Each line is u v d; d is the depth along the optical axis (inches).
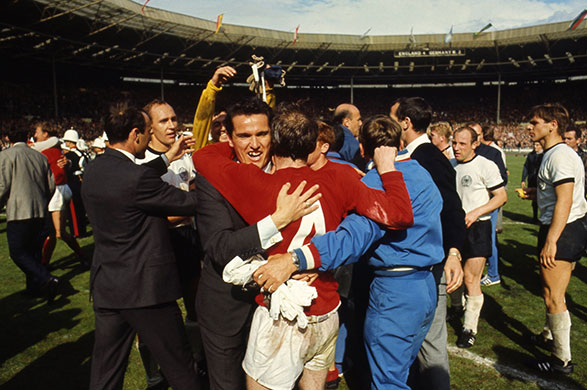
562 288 121.1
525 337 147.6
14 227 173.0
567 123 123.3
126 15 1038.4
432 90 1994.3
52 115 1336.1
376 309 92.3
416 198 87.0
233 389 88.0
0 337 147.9
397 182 77.8
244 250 69.6
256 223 69.6
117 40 1203.9
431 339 101.5
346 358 128.7
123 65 1453.0
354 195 73.9
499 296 187.6
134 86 1678.2
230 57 1478.8
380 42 1530.5
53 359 132.9
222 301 85.6
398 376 91.2
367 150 87.3
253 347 74.7
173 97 1712.6
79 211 303.3
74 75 1480.1
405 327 89.7
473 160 149.7
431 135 187.6
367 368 118.9
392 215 73.0
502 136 1590.8
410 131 109.0
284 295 68.3
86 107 1438.2
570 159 116.5
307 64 1665.8
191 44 1326.3
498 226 233.5
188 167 128.4
